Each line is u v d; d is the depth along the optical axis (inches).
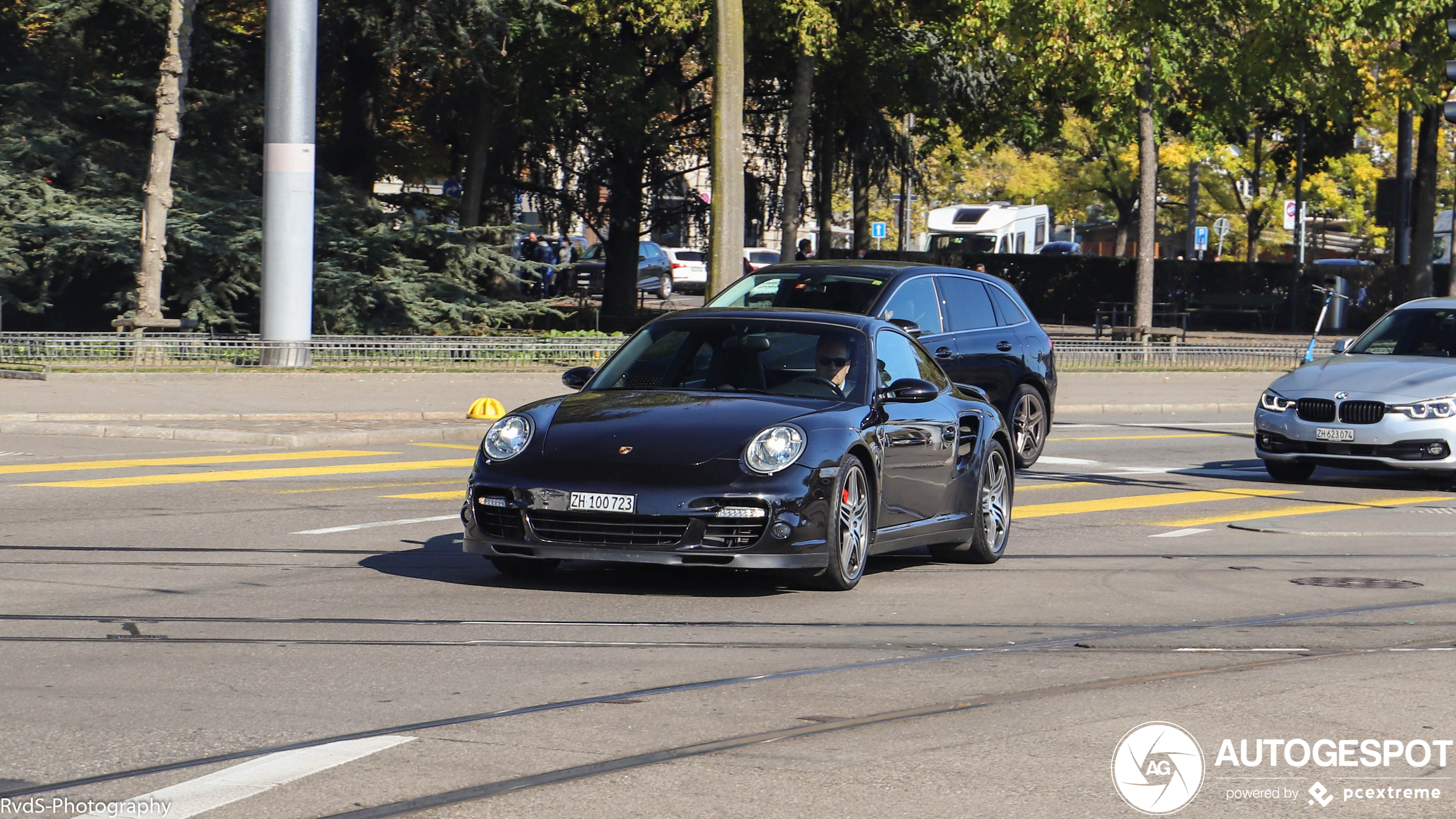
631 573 1057.5
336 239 3208.7
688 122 4178.2
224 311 3097.9
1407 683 766.5
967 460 1138.0
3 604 914.1
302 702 693.3
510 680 740.7
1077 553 1211.2
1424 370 1699.1
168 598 942.4
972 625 901.2
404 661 778.2
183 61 2701.8
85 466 1654.8
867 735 650.2
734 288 1668.3
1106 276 5408.5
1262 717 693.3
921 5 3745.1
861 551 1011.3
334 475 1626.5
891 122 4542.3
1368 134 7352.4
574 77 3759.8
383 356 2618.1
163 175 2701.8
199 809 540.1
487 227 3324.3
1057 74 3376.0
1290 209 5339.6
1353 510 1498.5
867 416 1021.8
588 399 1030.4
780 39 3656.5
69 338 2507.4
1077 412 2667.3
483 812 541.6
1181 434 2299.5
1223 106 4097.0
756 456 946.7
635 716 675.4
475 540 975.0
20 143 3088.1
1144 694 732.7
